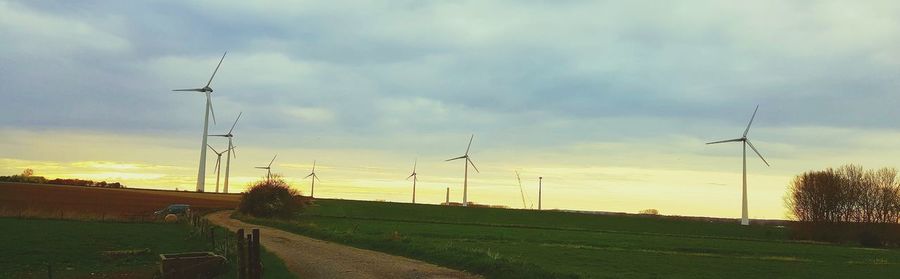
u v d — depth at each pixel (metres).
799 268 47.94
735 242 89.56
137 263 34.75
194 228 58.72
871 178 125.56
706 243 83.00
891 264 57.50
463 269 29.59
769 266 48.72
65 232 52.94
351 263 32.12
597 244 71.62
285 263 31.22
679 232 117.19
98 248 41.53
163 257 27.73
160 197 125.75
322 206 138.25
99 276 29.83
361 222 104.31
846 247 92.38
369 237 47.56
